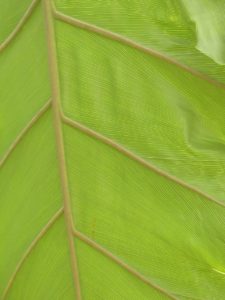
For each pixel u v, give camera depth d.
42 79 0.36
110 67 0.35
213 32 0.33
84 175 0.37
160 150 0.35
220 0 0.33
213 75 0.34
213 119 0.35
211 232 0.36
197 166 0.35
